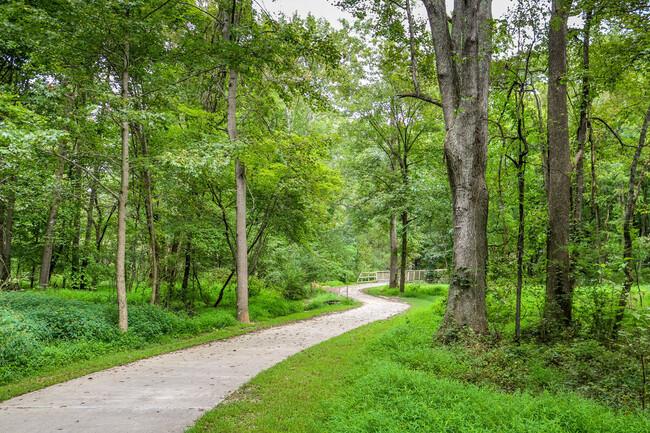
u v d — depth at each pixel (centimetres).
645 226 2684
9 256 1509
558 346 724
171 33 1493
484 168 979
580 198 1034
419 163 2897
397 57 1350
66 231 1734
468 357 725
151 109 1184
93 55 1092
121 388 633
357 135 2841
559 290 896
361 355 798
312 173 1759
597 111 1228
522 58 1016
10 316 810
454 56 916
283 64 1462
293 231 1992
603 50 880
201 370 756
